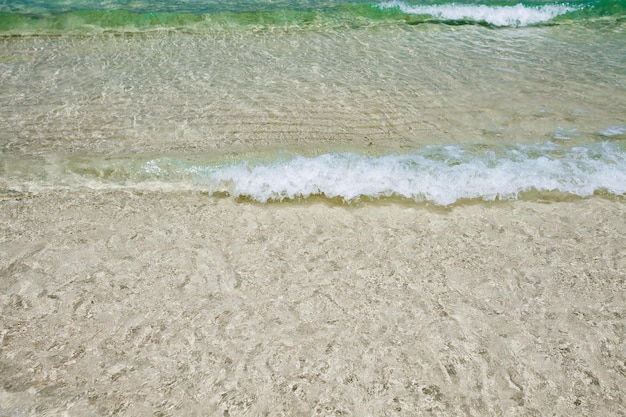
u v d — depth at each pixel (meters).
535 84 5.14
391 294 2.86
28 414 2.20
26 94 4.73
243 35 6.19
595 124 4.43
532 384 2.41
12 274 2.89
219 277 2.93
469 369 2.47
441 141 4.18
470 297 2.85
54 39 5.91
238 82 5.09
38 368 2.40
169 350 2.52
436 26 6.57
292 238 3.23
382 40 6.15
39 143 4.03
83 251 3.07
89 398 2.28
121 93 4.82
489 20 6.77
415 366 2.48
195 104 4.66
